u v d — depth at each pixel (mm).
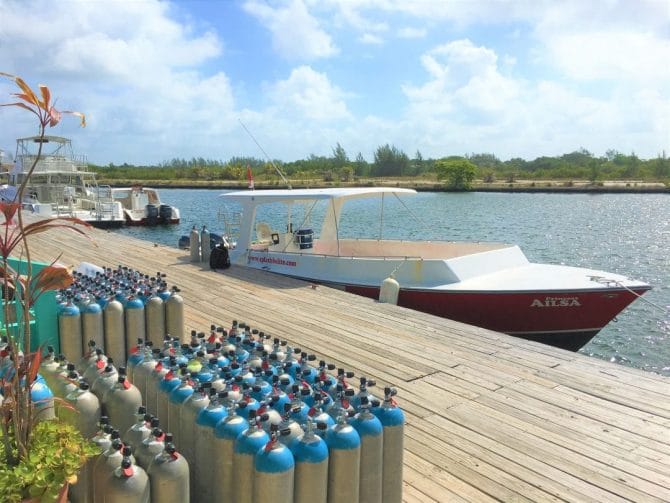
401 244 11430
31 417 2449
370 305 8469
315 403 3203
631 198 57719
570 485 3660
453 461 3949
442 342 6695
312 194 10086
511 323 8391
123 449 2459
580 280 8508
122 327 4738
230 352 3910
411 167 95125
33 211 25609
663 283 16422
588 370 5773
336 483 2779
